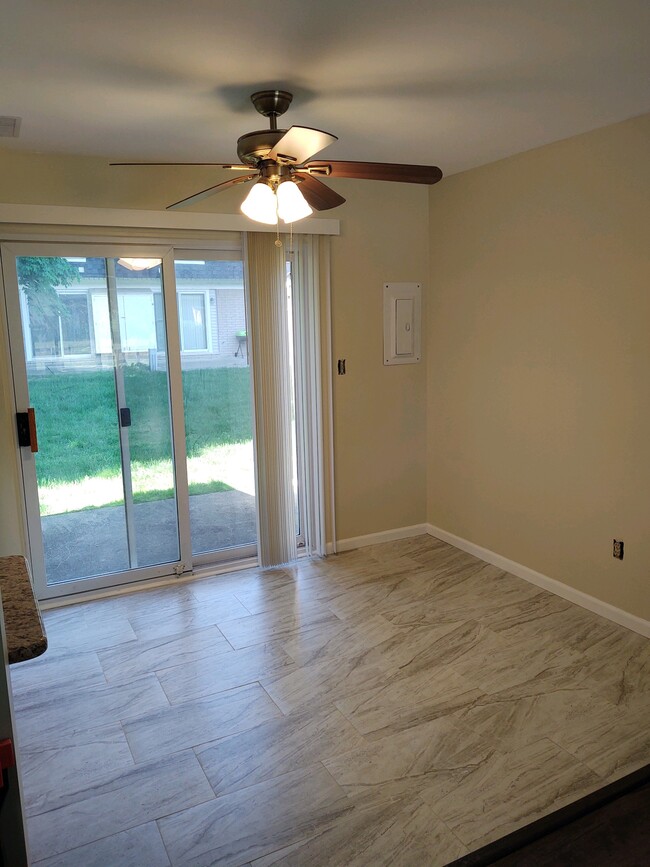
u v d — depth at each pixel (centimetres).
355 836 209
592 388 343
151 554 408
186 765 244
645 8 192
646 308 310
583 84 257
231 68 231
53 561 382
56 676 307
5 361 349
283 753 250
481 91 262
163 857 203
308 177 255
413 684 293
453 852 201
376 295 442
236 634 343
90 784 235
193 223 376
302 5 184
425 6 187
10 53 213
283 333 407
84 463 382
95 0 177
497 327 402
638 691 282
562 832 209
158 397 396
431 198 447
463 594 385
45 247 353
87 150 338
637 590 331
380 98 268
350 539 461
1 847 121
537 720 265
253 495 436
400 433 467
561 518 371
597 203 328
